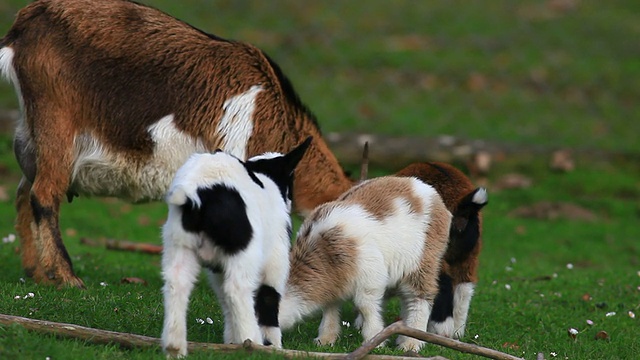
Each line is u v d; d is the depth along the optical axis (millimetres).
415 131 22125
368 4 29516
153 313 9047
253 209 7418
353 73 25219
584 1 30984
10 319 7719
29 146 10500
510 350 9188
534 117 23656
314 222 8773
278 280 7973
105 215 17328
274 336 7953
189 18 27188
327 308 8906
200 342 7844
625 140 22641
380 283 8594
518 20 29141
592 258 15836
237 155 10320
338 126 22109
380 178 9203
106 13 10453
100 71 10258
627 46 27859
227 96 10359
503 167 19969
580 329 10477
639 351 9656
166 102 10281
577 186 19516
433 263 8922
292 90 10781
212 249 7289
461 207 9414
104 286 10438
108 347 7621
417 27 28203
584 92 25156
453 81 25156
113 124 10266
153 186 10438
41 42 10250
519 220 17766
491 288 12172
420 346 8750
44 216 10266
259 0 28875
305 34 27062
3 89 22328
